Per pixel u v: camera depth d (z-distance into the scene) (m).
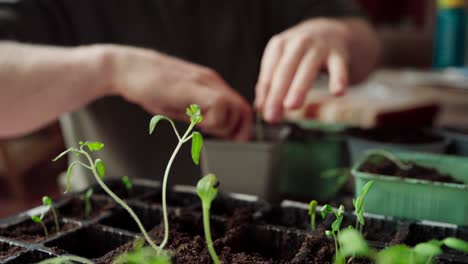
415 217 0.75
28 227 0.76
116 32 1.37
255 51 1.54
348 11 1.49
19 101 0.97
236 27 1.48
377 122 1.47
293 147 1.05
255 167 0.91
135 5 1.36
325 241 0.67
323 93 1.71
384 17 3.43
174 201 0.87
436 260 0.61
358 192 0.80
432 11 2.92
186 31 1.41
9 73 0.96
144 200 0.86
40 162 2.64
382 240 0.70
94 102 1.33
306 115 1.58
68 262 0.57
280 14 1.57
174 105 0.94
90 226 0.74
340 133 1.17
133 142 1.36
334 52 1.12
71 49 1.05
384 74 2.48
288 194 1.05
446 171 0.87
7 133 1.05
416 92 1.92
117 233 0.71
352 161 1.07
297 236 0.70
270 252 0.71
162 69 0.96
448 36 2.58
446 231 0.70
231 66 1.51
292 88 1.01
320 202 0.91
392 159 0.92
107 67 0.98
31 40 1.20
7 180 2.45
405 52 3.04
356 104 1.55
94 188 0.91
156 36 1.39
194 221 0.76
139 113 1.34
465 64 2.63
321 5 1.49
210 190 0.53
